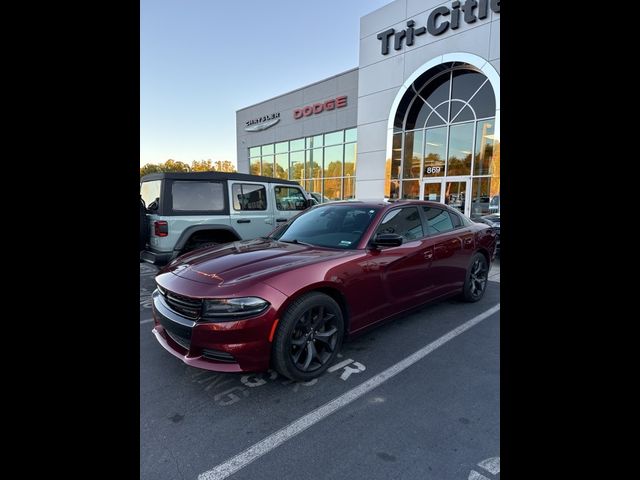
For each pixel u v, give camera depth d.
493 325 3.88
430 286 3.85
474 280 4.64
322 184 18.56
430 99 12.64
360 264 3.03
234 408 2.39
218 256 3.17
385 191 13.48
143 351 3.27
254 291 2.45
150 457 1.94
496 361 3.06
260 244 3.55
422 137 12.98
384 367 2.95
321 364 2.79
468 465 1.87
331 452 1.97
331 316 2.84
